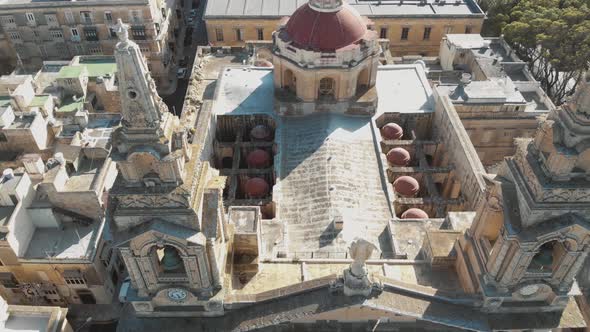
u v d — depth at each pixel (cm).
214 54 8494
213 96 7000
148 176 3178
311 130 6344
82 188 6162
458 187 6019
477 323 3728
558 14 8362
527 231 3288
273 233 4897
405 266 4334
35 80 8362
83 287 6106
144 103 2867
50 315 4953
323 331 3844
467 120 7188
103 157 6625
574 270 3544
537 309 3841
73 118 7456
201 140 5888
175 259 3606
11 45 9844
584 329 5653
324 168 5716
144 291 3738
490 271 3672
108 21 9281
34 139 7012
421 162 6184
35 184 6562
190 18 12412
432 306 3738
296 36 6234
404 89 7106
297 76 6309
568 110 3016
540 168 3216
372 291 3647
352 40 6162
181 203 3238
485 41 8981
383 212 5378
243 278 4234
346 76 6219
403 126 6781
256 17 9300
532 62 9169
